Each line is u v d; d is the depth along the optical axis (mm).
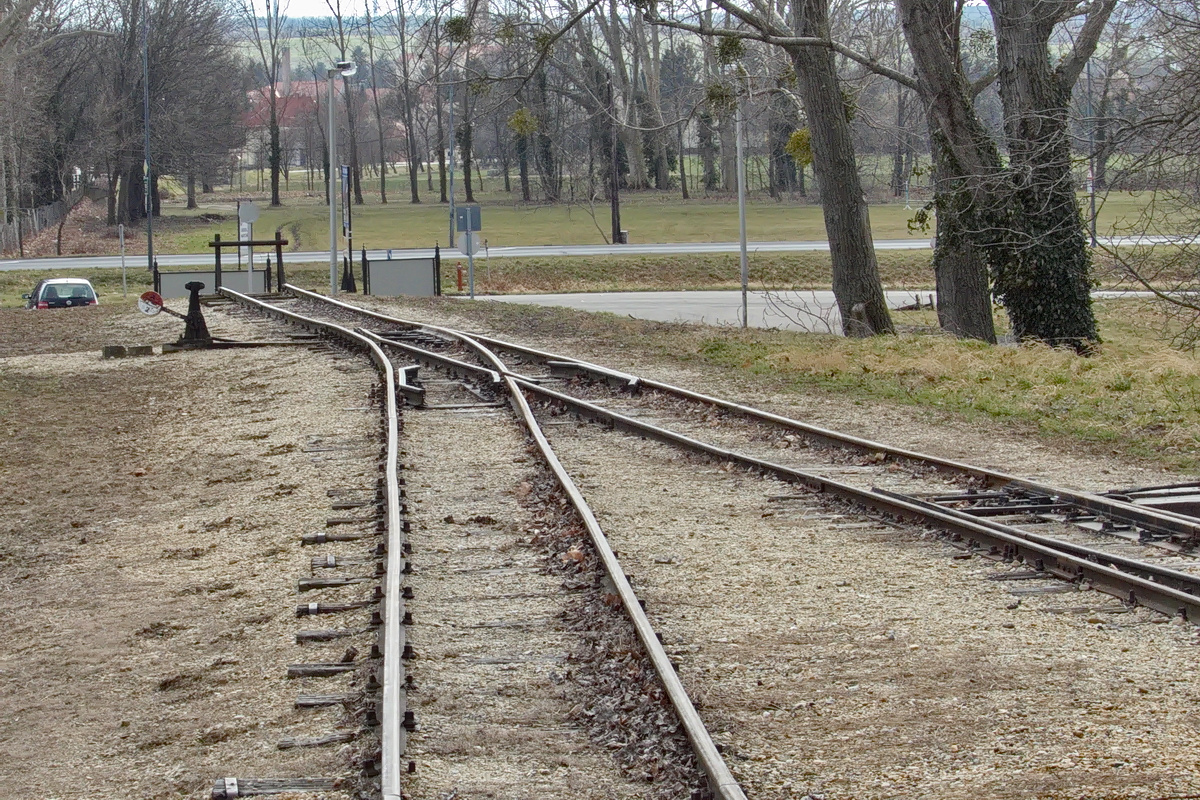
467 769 5141
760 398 16359
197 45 82125
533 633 6809
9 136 66375
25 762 5738
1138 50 20375
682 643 6602
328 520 9609
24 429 16125
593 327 25141
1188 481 10977
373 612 7016
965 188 22328
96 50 79188
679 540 8945
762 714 5664
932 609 7227
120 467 13391
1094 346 23062
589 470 11562
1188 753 5074
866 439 13062
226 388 18578
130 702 6445
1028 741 5270
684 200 88812
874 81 33500
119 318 31391
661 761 5113
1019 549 8148
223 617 7684
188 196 90250
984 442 13211
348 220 41250
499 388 16297
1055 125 22469
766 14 24828
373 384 17000
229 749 5570
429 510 9812
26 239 71062
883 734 5402
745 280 29781
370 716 5539
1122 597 7254
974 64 35531
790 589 7672
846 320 25500
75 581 8984
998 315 33688
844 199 25375
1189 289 20547
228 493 11484
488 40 27750
